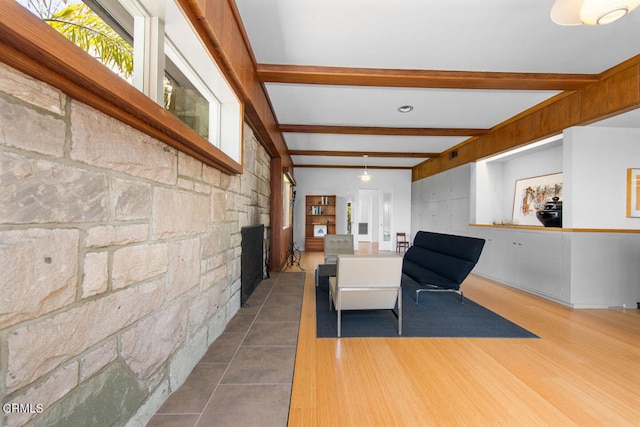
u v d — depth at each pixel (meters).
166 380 1.47
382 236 8.57
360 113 3.97
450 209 5.98
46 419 0.79
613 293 3.18
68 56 0.71
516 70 2.76
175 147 1.47
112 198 1.03
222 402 1.49
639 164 3.20
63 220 0.83
